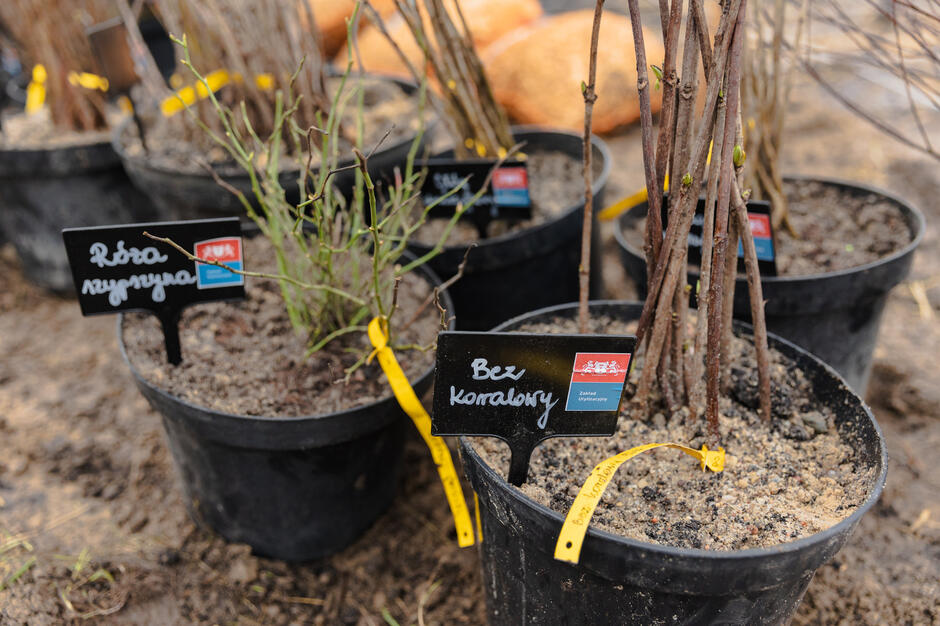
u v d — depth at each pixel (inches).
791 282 51.1
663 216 43.8
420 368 49.0
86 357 73.6
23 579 49.9
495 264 60.0
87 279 44.5
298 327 51.6
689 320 48.9
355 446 49.6
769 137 57.7
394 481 56.1
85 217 78.2
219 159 64.0
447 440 62.3
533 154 74.9
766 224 50.0
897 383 67.3
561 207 65.6
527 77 103.2
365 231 42.9
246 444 45.8
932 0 48.3
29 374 70.7
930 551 52.5
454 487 43.4
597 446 40.4
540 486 37.5
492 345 33.8
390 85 78.8
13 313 80.0
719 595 32.9
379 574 53.2
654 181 37.2
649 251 40.2
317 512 51.2
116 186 78.3
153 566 51.6
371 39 107.2
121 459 61.7
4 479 59.2
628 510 36.3
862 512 33.6
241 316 53.8
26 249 80.0
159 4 64.5
